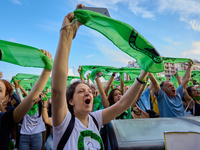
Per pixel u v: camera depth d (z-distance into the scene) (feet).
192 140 2.97
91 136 3.73
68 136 3.46
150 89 10.36
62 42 3.15
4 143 4.03
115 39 3.65
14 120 4.36
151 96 9.96
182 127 3.50
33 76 11.03
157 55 3.66
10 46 4.10
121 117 8.09
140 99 9.84
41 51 4.34
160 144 3.03
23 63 4.34
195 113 10.31
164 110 8.65
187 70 10.27
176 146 2.94
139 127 3.62
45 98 9.85
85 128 3.75
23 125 9.54
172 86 9.14
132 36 3.51
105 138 6.73
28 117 9.52
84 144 3.45
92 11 3.26
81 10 3.27
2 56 4.10
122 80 11.23
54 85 3.21
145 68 4.04
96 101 8.87
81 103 3.91
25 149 9.16
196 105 10.43
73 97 4.15
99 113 4.54
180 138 2.99
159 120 4.08
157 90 8.89
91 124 4.08
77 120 3.81
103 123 4.46
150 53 3.71
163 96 8.73
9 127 4.24
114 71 11.25
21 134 9.43
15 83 10.00
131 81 16.70
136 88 4.46
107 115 4.48
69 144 3.38
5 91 4.77
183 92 10.32
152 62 3.88
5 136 4.09
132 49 3.75
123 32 3.50
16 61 4.25
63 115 3.57
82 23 3.36
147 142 3.05
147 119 4.20
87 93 3.99
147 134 3.29
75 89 4.19
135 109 8.52
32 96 4.40
